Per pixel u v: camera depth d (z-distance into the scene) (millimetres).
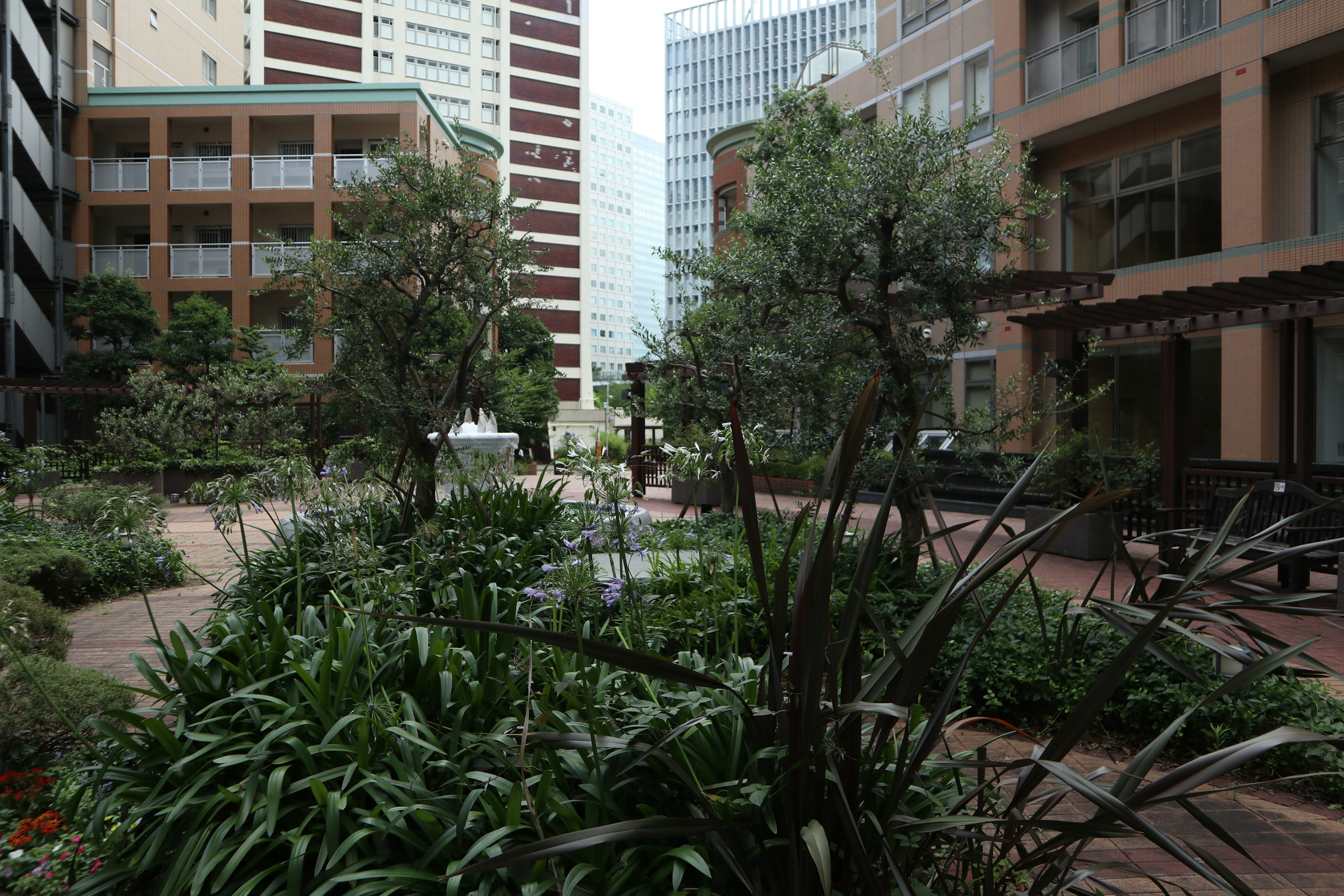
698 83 129875
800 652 1965
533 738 2316
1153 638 3047
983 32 20125
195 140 32812
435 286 8672
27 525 10312
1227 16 14617
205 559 10680
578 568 3295
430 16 59656
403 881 2295
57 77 29578
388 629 3627
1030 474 2043
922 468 7535
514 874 2297
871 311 7918
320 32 51875
